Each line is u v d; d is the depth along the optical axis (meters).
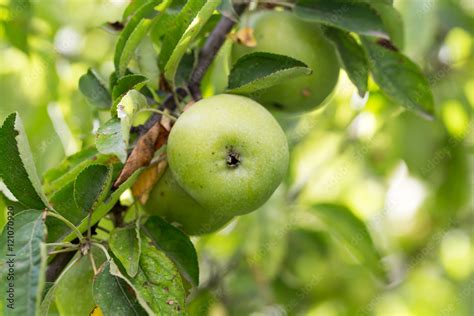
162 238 0.66
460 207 1.01
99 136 0.60
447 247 1.24
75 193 0.62
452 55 0.98
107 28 0.71
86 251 0.62
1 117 0.91
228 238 0.95
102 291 0.61
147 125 0.68
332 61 0.72
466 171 0.99
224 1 0.67
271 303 0.93
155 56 0.68
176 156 0.64
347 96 0.94
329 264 0.99
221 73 0.78
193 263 0.66
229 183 0.64
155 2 0.66
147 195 0.67
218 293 0.92
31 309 0.56
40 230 0.59
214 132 0.63
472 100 0.98
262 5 0.73
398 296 1.22
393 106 0.93
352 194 1.08
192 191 0.64
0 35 0.88
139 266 0.63
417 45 0.83
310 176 0.96
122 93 0.64
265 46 0.71
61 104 0.88
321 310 1.03
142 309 0.61
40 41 0.91
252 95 0.71
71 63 0.93
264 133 0.64
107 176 0.62
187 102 0.69
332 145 0.99
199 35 0.73
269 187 0.65
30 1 0.88
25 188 0.61
